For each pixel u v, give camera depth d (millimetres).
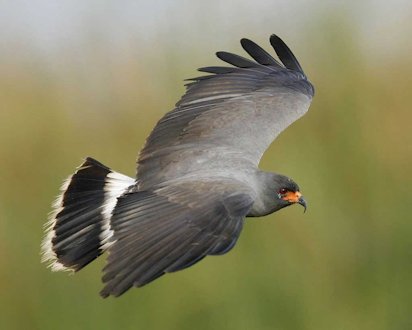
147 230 9867
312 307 14430
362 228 14992
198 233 9852
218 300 14203
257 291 14312
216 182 10312
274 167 15156
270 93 12297
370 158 15273
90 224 11398
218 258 14375
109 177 11602
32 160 15328
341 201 15062
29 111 15789
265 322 14234
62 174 15211
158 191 10234
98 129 15766
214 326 14180
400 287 14773
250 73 12547
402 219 14961
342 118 15547
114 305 14180
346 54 16000
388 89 15930
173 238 9797
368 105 15773
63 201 11539
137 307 14148
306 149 15258
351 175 15203
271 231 14633
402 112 15719
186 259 9672
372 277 14789
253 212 11438
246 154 11352
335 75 15938
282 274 14453
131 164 15570
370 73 16031
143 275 9531
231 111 11930
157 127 11742
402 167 15375
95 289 14234
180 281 14242
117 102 15906
